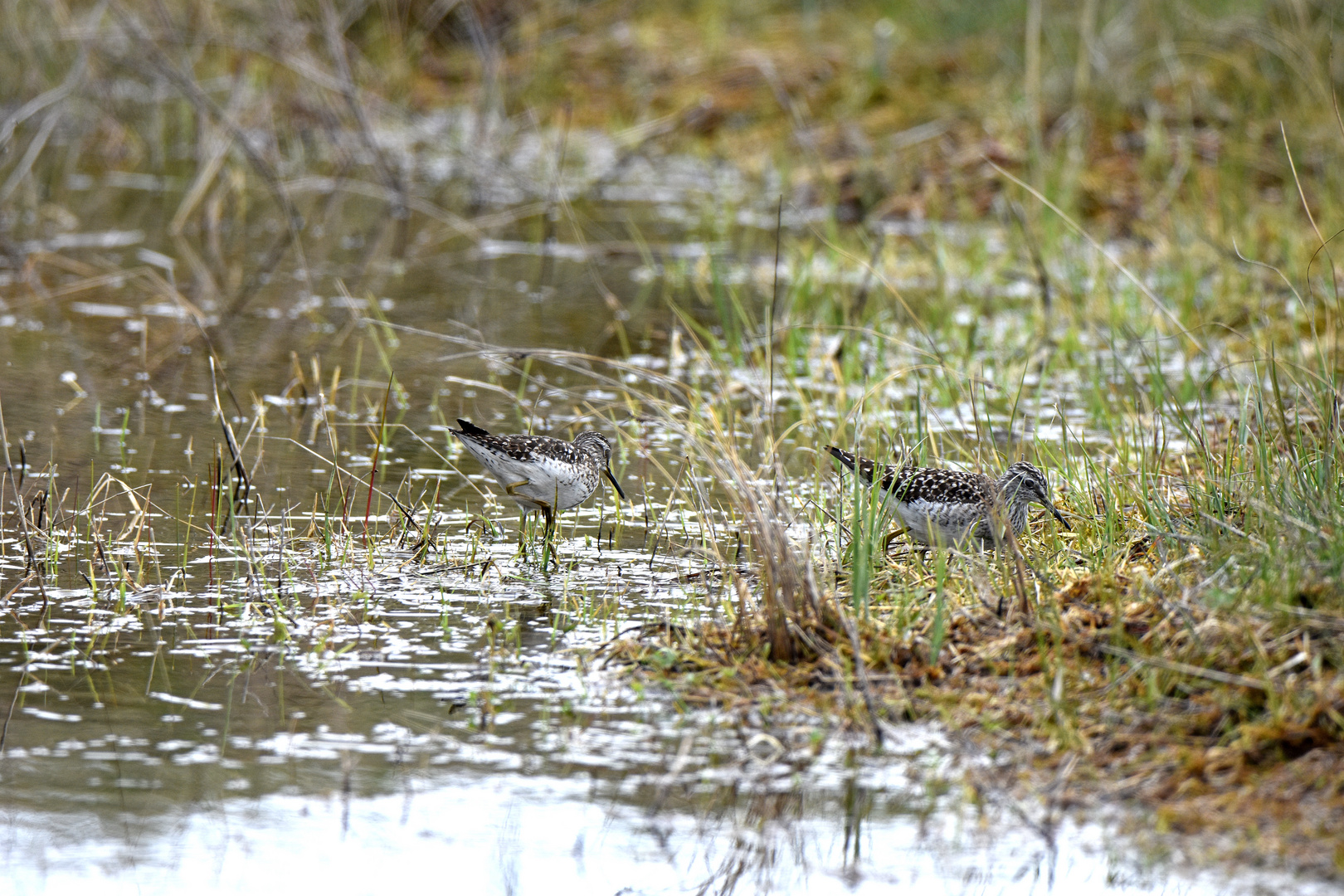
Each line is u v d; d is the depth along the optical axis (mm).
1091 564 11312
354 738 9164
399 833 8188
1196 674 9242
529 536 13023
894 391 17703
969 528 11586
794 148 31188
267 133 30172
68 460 14578
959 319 20891
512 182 30016
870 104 32531
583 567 12289
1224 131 28359
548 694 9812
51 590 11422
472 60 35906
